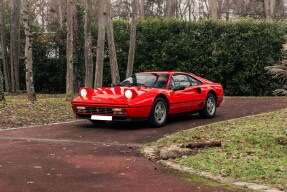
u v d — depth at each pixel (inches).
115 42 922.1
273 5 1341.0
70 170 229.9
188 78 457.1
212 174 223.1
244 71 872.9
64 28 975.6
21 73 1019.3
